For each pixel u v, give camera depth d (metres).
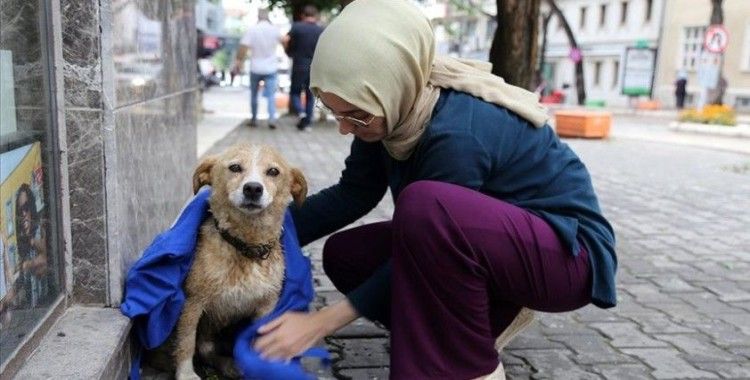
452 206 1.97
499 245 2.01
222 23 46.34
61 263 2.34
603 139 14.23
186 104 4.66
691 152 12.02
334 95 1.96
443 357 2.04
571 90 41.19
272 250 2.49
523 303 2.17
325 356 2.33
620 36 38.38
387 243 2.68
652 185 8.14
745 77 29.98
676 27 34.06
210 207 2.48
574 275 2.12
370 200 2.70
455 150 2.03
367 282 2.10
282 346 2.00
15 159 1.97
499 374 2.11
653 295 3.94
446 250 1.95
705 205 6.91
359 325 3.23
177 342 2.44
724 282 4.24
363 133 2.08
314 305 3.49
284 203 2.53
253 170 2.38
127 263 2.60
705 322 3.51
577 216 2.18
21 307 1.99
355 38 1.93
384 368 2.80
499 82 2.23
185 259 2.37
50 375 1.92
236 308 2.49
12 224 1.94
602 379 2.80
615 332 3.32
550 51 44.91
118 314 2.37
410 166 2.25
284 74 31.39
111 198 2.39
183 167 4.50
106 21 2.30
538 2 4.32
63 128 2.31
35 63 2.12
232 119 13.63
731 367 2.95
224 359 2.63
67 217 2.36
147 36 3.08
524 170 2.13
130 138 2.67
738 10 29.88
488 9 38.44
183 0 4.46
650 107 30.25
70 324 2.27
